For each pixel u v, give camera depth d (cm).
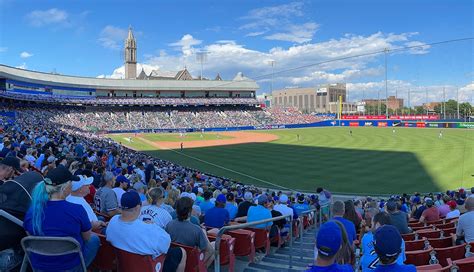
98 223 667
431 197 2130
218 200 944
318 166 4188
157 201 738
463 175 3556
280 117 13025
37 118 8250
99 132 9512
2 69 7919
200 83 12950
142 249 519
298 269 905
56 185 478
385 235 407
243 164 4453
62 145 2792
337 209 684
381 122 12362
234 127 11575
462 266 602
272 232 1097
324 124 13088
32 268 479
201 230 632
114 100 11375
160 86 12225
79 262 478
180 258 577
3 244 491
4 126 4025
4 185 526
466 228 881
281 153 5416
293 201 2022
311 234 1516
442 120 11488
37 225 464
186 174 2836
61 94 10112
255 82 13888
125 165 2262
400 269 412
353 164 4281
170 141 7756
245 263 939
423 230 1124
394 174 3662
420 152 5216
